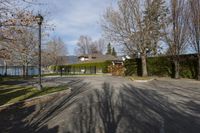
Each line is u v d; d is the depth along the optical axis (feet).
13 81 94.53
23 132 28.17
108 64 180.14
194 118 32.78
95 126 29.43
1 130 29.25
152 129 27.53
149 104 43.96
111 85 79.36
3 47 44.42
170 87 73.26
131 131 26.91
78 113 37.24
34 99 48.42
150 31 120.98
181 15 105.40
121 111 37.96
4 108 41.63
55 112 38.75
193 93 58.95
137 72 138.31
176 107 40.88
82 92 62.69
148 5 119.65
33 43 111.45
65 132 27.37
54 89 63.87
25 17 38.32
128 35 122.93
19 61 119.55
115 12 125.18
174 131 26.71
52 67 230.27
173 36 109.50
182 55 110.63
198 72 101.45
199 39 98.07
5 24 37.78
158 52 127.75
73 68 217.77
